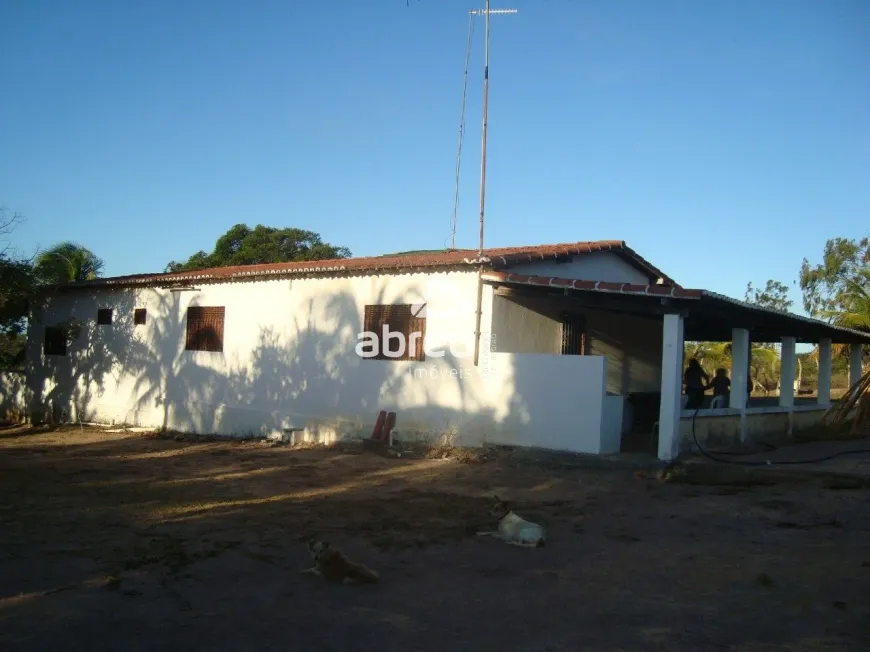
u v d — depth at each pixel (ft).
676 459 39.68
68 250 81.00
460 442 45.68
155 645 16.31
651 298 40.32
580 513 30.22
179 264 130.62
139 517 29.35
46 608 18.53
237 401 58.23
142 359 65.46
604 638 17.07
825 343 61.62
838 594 19.86
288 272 54.03
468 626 17.79
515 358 44.01
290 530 27.17
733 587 20.70
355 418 50.85
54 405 72.54
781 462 40.45
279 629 17.39
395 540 25.79
